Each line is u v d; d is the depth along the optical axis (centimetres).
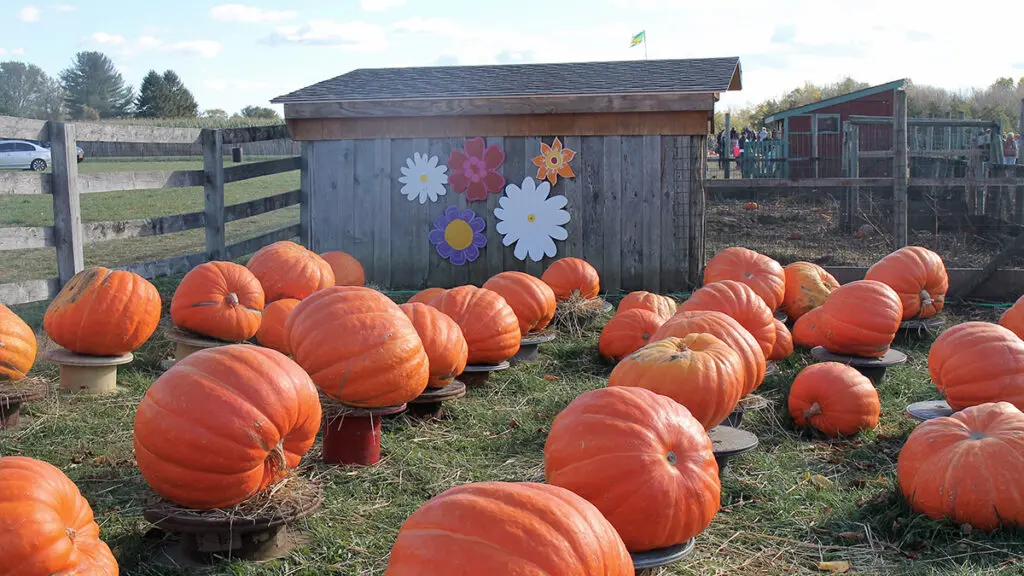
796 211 1958
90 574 341
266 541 414
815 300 912
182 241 1723
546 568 280
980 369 585
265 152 5044
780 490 510
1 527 323
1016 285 1016
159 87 10425
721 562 421
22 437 575
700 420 516
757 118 6719
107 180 930
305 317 537
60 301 673
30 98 12888
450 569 279
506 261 1140
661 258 1108
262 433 396
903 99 1091
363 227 1160
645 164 1098
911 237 1516
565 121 1105
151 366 767
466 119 1124
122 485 502
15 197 2534
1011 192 1486
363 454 538
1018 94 5803
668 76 1185
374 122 1143
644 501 384
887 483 522
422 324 617
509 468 544
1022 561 416
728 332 586
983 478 444
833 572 411
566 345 867
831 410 606
